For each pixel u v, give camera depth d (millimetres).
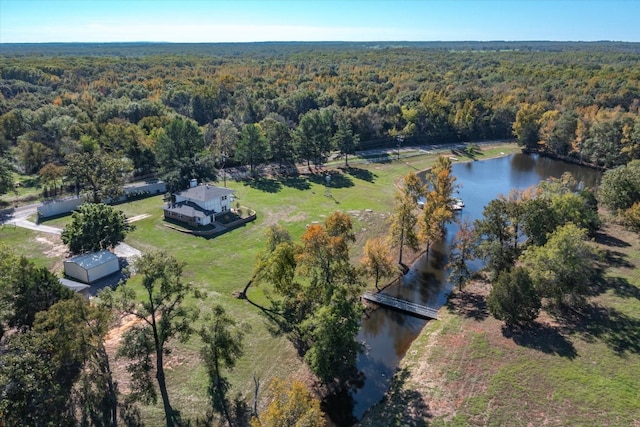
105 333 34812
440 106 154375
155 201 87250
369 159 124562
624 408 35781
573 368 40594
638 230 69125
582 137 126000
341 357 38156
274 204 87062
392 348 46531
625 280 55438
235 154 107438
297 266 47719
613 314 48594
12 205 81000
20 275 38312
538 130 138750
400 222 62281
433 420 35562
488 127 155500
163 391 36844
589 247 49188
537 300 45500
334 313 38562
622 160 115250
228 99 166625
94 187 81125
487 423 34969
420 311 52375
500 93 181875
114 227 61062
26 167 98438
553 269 48000
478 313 51156
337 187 99812
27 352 29828
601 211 80750
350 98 163000
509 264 56250
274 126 111000
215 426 34719
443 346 45062
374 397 39594
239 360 42000
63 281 51875
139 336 35281
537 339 45062
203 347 40688
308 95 159625
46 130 112062
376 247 53875
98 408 35000
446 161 86000
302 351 44125
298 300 47625
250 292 54281
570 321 47906
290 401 27484
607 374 39656
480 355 43125
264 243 69188
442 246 72062
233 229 74375
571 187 79438
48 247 64438
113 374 38875
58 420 32156
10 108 133125
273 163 117688
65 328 31516
